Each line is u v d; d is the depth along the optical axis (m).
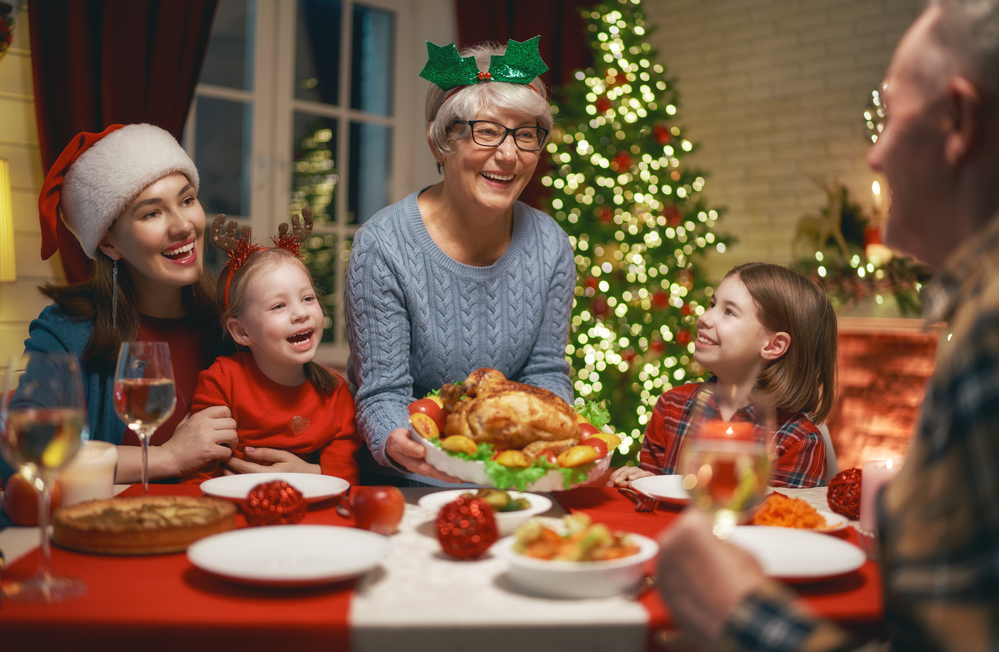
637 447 4.17
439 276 1.64
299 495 1.12
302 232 1.96
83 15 3.02
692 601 0.67
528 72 1.51
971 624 0.55
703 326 1.93
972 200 0.71
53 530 1.06
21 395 0.88
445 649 0.76
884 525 0.67
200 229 1.80
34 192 3.06
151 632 0.76
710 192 5.29
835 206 4.57
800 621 0.62
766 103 5.03
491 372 1.29
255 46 3.96
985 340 0.58
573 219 4.26
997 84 0.66
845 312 4.43
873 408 4.32
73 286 1.79
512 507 1.10
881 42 4.57
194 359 1.84
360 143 4.37
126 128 1.76
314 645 0.76
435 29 4.49
